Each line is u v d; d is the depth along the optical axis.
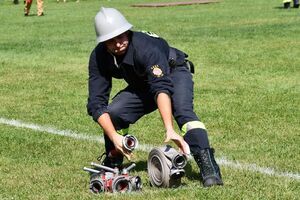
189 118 11.93
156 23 51.03
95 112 11.92
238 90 22.59
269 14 55.47
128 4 79.44
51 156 14.52
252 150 14.66
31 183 12.45
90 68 12.09
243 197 10.95
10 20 60.72
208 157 11.70
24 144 15.68
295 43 34.69
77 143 15.67
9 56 33.38
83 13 67.06
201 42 36.66
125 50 11.73
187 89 12.23
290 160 13.71
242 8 64.12
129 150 11.33
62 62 30.81
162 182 11.38
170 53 12.45
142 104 12.44
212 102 20.58
